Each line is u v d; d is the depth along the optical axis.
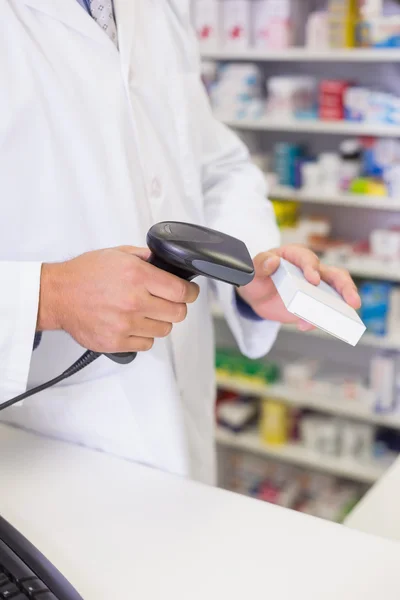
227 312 1.23
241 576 0.77
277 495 2.93
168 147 1.20
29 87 0.95
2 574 0.70
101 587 0.75
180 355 1.21
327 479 2.95
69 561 0.79
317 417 2.94
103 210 1.04
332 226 2.95
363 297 2.65
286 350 3.16
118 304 0.78
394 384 2.71
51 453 1.03
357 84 2.73
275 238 1.23
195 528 0.85
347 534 0.84
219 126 1.39
